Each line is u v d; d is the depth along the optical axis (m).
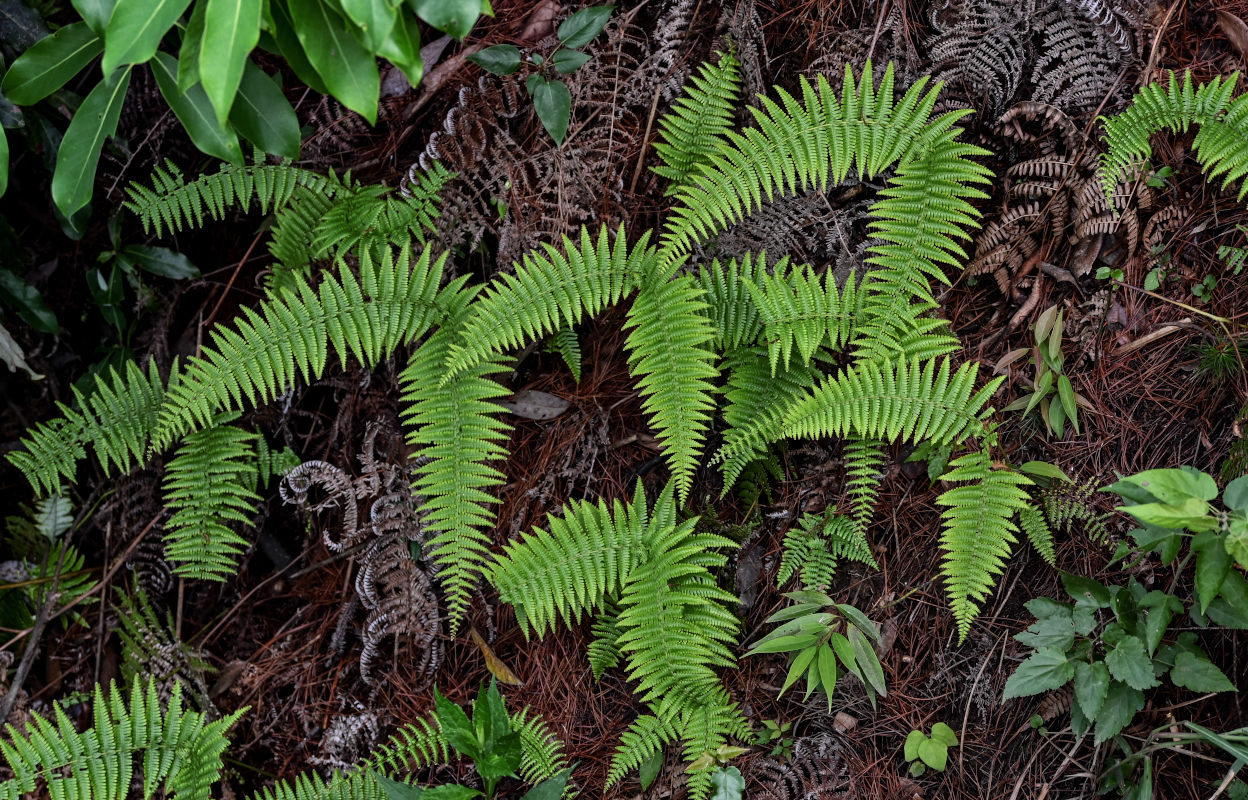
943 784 1.73
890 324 1.70
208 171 1.79
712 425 1.77
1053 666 1.66
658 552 1.71
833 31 1.75
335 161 1.79
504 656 1.78
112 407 1.74
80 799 1.69
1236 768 1.62
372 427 1.78
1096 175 1.70
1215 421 1.71
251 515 1.80
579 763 1.75
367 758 1.77
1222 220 1.72
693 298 1.72
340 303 1.71
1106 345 1.74
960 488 1.68
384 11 1.45
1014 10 1.73
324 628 1.79
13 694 1.74
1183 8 1.72
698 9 1.75
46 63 1.59
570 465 1.78
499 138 1.76
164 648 1.78
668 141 1.73
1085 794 1.70
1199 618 1.64
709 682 1.71
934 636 1.74
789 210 1.75
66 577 1.78
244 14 1.44
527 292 1.70
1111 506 1.72
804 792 1.74
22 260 1.75
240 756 1.78
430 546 1.78
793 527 1.77
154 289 1.79
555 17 1.76
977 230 1.75
